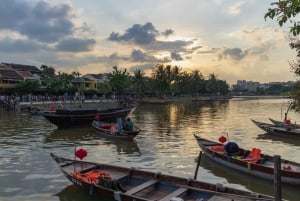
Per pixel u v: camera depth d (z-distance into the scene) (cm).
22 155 2005
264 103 10469
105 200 1180
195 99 12262
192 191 1138
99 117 3438
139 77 10512
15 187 1377
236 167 1619
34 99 6319
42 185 1398
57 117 3142
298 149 2270
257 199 1019
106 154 2064
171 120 4362
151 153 2091
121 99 7550
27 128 3291
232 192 1091
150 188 1196
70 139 2616
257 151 1672
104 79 10856
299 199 1278
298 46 655
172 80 11925
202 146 1975
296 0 439
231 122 4109
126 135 2523
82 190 1305
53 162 1814
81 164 1448
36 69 9312
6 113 4903
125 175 1313
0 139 2619
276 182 893
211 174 1602
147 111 6209
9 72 7450
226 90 17038
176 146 2333
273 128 2847
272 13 480
